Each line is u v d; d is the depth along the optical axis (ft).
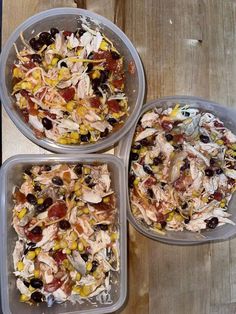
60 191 1.10
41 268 1.07
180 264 1.23
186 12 1.25
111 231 1.12
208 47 1.27
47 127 1.08
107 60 1.14
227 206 1.26
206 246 1.25
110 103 1.13
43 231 1.08
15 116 1.07
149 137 1.19
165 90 1.23
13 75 1.09
